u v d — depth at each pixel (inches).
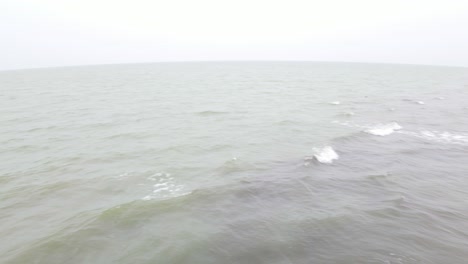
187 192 572.4
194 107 1530.5
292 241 421.7
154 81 3179.1
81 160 757.9
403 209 514.9
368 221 474.9
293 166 714.2
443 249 406.3
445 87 2635.3
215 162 746.2
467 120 1229.7
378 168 707.4
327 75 4178.2
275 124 1151.0
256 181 628.1
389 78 3698.3
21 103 1637.6
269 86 2628.0
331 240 424.8
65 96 1942.7
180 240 423.2
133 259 384.5
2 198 560.7
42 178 649.0
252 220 478.3
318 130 1059.3
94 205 531.2
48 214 503.8
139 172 679.7
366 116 1305.4
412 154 806.5
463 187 610.5
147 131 1045.8
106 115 1315.2
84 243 418.0
